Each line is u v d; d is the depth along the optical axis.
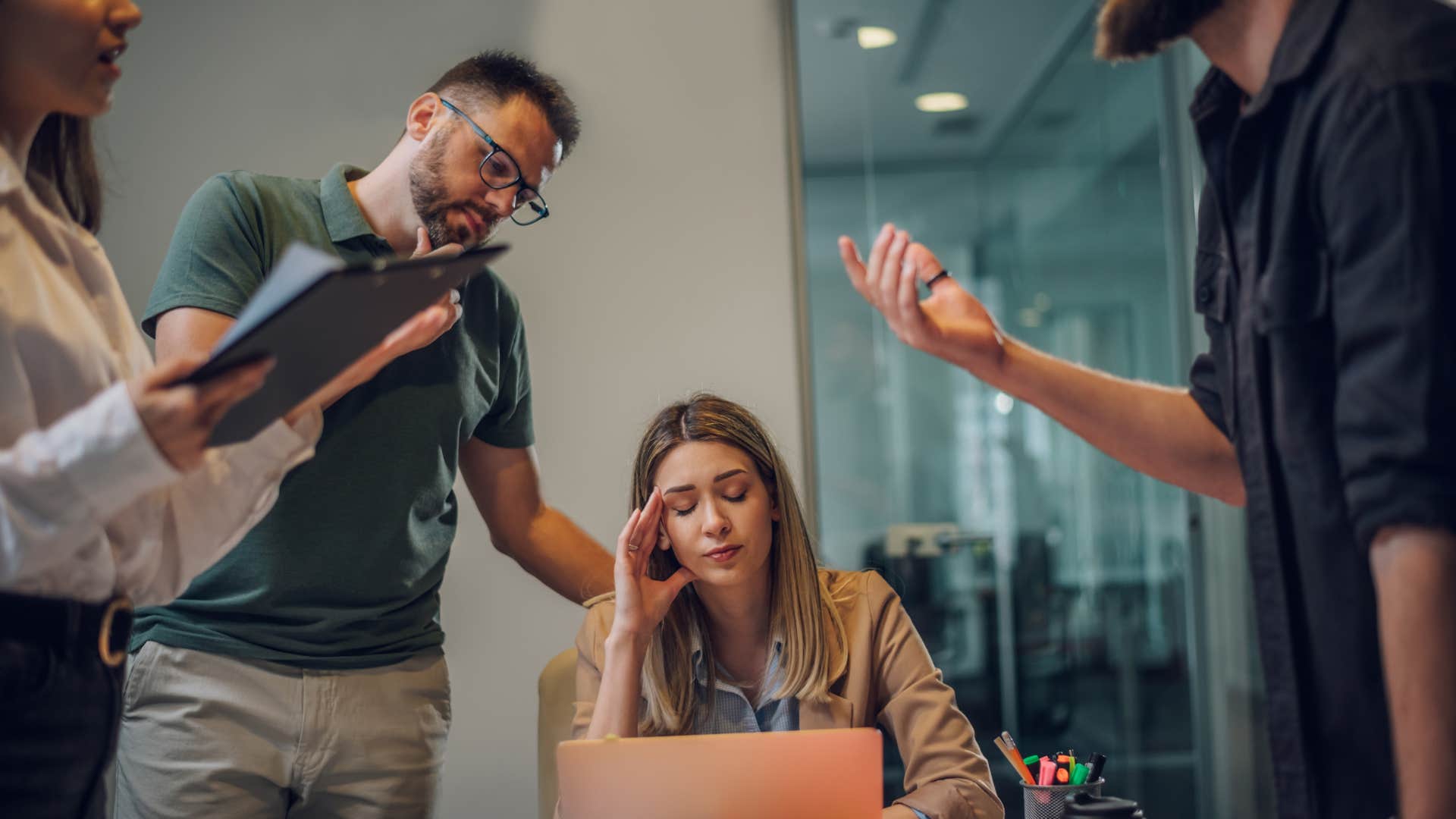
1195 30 1.02
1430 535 0.82
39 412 1.01
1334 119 0.90
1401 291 0.84
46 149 1.16
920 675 1.67
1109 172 3.08
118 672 1.04
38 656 0.94
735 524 1.60
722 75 3.00
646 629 1.58
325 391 1.30
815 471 3.00
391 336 1.35
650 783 1.18
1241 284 1.04
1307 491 0.95
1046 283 3.07
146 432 0.86
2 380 0.97
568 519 2.12
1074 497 3.05
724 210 2.98
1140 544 3.06
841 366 3.02
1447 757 0.80
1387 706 0.93
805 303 3.00
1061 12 3.09
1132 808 1.27
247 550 1.65
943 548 3.03
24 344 0.99
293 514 1.66
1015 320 3.07
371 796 1.74
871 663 1.69
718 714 1.66
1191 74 3.09
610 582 2.06
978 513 3.04
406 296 0.92
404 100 2.94
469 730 2.81
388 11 2.95
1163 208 3.09
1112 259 3.08
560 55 2.98
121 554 1.08
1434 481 0.81
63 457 0.87
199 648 1.63
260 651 1.65
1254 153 1.01
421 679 1.82
